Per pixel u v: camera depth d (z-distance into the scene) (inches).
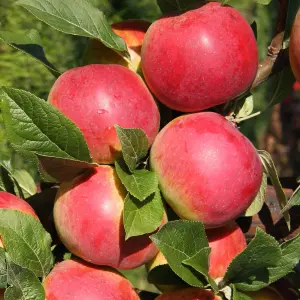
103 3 51.4
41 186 18.5
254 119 64.6
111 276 15.2
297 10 17.0
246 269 14.9
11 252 14.4
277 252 14.2
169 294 15.6
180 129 14.8
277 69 17.4
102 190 14.7
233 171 14.4
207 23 14.8
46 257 14.9
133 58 16.5
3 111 14.0
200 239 14.4
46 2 15.6
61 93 14.9
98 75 14.9
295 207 18.9
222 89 14.9
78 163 14.5
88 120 14.6
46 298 14.5
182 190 14.5
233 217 14.9
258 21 60.4
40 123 14.2
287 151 73.8
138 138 14.6
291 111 73.2
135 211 14.3
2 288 14.4
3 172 17.3
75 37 49.3
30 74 46.0
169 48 14.8
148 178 14.7
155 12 53.9
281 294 17.8
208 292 15.4
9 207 15.1
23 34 17.2
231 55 14.8
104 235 14.5
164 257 15.2
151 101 15.3
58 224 15.1
